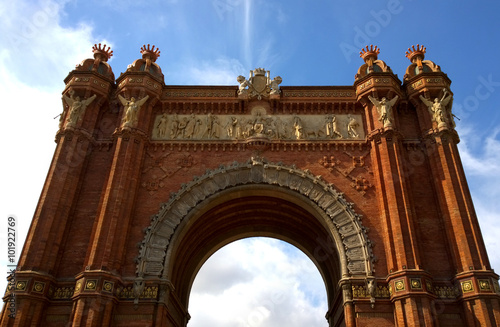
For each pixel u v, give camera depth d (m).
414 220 30.38
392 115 35.03
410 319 25.92
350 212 31.50
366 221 31.38
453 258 28.94
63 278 29.28
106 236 29.28
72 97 36.38
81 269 29.73
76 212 32.19
